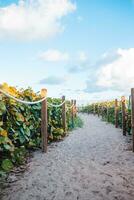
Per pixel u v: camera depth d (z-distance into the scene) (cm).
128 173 545
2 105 523
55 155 730
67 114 1345
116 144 912
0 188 454
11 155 566
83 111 4516
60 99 1148
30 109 778
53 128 967
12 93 636
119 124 1523
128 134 1152
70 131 1356
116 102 1518
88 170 571
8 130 627
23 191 445
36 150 792
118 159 675
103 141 992
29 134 700
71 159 682
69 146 885
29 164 620
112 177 518
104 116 2453
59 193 437
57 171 563
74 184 479
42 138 774
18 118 635
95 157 705
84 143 951
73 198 416
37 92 834
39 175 532
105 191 444
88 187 463
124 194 430
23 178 511
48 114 936
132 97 774
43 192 441
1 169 504
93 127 1608
